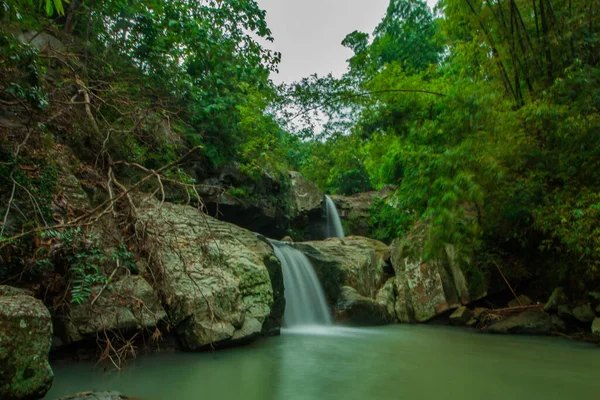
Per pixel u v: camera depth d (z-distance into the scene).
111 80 7.87
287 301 8.75
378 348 6.44
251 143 10.98
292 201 15.53
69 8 8.05
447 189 6.49
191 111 9.73
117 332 4.81
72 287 4.47
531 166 7.15
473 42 8.60
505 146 6.50
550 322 7.89
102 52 8.63
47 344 3.21
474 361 5.48
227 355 5.52
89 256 4.71
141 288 5.12
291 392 3.89
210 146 10.69
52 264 4.45
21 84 4.68
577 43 7.04
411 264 10.42
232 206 11.62
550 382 4.39
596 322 6.79
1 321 2.90
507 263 9.48
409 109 10.11
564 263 8.21
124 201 6.15
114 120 7.77
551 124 6.55
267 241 8.48
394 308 10.44
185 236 6.60
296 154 17.77
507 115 6.54
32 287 4.27
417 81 10.27
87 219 4.88
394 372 4.82
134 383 4.01
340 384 4.23
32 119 4.94
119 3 8.94
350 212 18.36
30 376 3.02
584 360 5.57
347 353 5.97
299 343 6.74
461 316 9.17
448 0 8.48
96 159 6.58
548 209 6.93
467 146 6.38
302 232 16.28
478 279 9.34
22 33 6.42
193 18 10.90
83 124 6.89
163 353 5.41
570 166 6.59
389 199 16.25
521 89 8.19
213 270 6.23
